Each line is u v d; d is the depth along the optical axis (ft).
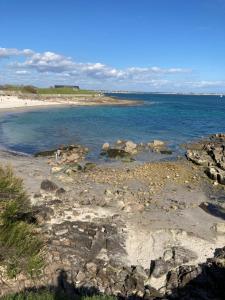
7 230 47.26
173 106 490.08
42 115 302.45
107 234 65.67
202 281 52.31
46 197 83.35
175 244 64.69
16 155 138.82
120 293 49.73
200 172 114.52
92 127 230.89
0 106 360.28
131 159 133.69
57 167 114.21
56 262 54.95
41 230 63.36
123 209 78.48
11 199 49.60
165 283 53.36
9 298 37.42
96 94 616.80
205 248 63.87
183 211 81.00
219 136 185.26
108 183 100.63
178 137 193.98
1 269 46.85
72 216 73.05
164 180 105.40
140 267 55.72
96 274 53.36
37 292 41.52
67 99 495.82
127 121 270.46
